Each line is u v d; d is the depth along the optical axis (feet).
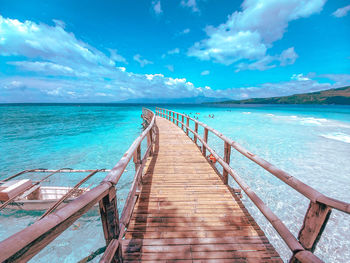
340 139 44.96
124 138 44.62
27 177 23.29
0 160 28.99
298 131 55.83
